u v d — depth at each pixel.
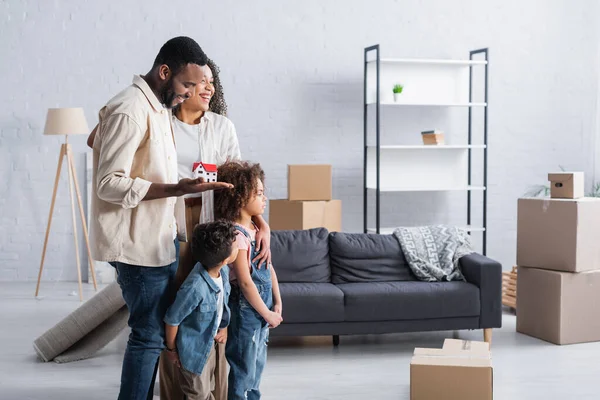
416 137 7.24
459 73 6.84
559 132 7.48
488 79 7.29
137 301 2.84
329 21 7.07
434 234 5.18
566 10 7.42
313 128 7.11
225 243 2.89
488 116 7.36
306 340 5.02
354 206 7.21
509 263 7.49
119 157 2.70
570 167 7.52
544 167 7.48
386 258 5.05
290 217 6.29
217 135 3.51
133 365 2.84
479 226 7.39
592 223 4.84
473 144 7.36
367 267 5.00
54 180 6.91
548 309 4.90
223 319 3.12
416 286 4.75
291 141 7.10
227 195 3.16
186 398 3.22
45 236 6.86
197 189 2.66
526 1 7.35
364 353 4.69
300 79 7.07
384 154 6.80
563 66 7.45
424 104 6.55
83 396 3.89
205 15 6.91
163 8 6.87
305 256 4.96
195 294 2.87
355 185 7.20
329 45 7.08
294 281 4.91
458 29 7.26
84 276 7.00
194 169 2.94
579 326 4.87
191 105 3.43
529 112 7.43
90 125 6.88
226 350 3.22
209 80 3.42
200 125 3.47
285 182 7.11
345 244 5.03
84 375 4.25
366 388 3.99
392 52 7.17
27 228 6.90
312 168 6.31
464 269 4.96
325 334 4.59
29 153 6.86
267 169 7.08
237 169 3.19
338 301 4.59
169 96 2.84
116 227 2.78
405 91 6.76
